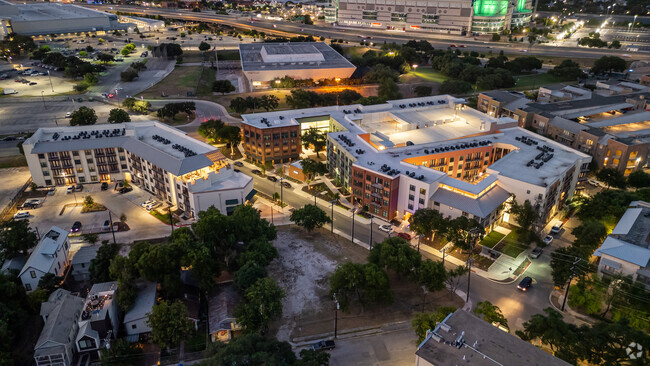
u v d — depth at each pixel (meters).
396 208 176.38
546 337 109.12
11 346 112.94
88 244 155.88
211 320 121.88
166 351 115.31
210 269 131.75
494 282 142.38
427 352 92.94
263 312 116.75
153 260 126.25
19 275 129.25
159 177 181.88
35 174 191.12
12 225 145.88
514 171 176.38
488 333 98.25
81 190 192.88
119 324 122.12
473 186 164.38
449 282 140.75
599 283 129.25
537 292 138.00
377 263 139.00
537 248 156.50
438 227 153.12
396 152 190.12
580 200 180.12
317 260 151.75
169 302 125.25
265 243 143.38
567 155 192.12
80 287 136.62
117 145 194.75
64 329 109.69
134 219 172.50
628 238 143.25
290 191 197.38
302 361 100.25
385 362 112.38
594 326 114.94
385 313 129.12
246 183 177.62
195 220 171.25
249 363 95.88
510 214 172.00
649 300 122.81
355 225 172.88
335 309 129.50
